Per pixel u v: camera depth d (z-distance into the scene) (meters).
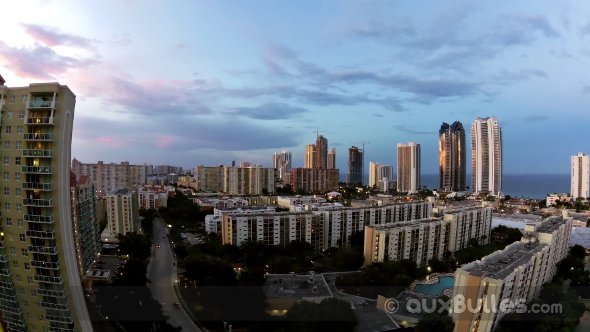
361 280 136.38
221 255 170.62
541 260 125.38
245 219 180.88
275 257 163.25
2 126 86.88
